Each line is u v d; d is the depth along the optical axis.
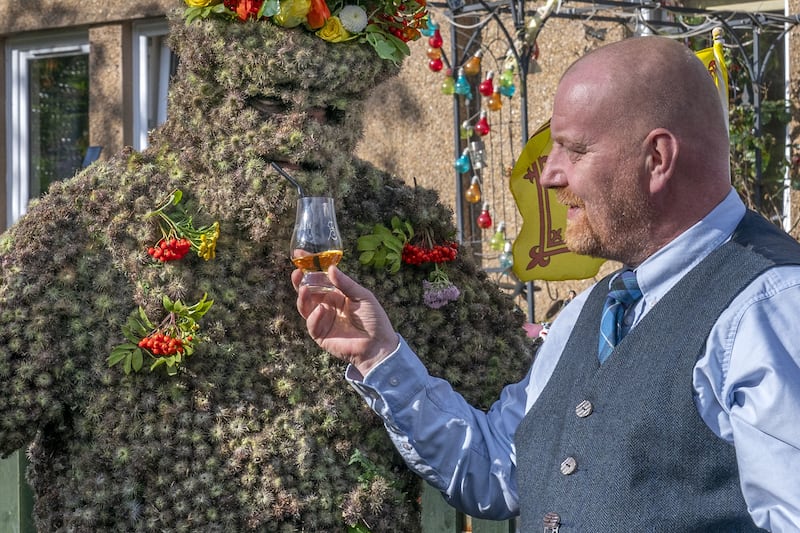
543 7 4.77
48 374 2.17
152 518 2.14
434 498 2.68
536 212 2.80
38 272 2.19
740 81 5.63
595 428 1.62
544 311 5.46
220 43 2.14
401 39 2.32
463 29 5.68
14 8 6.21
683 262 1.63
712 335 1.53
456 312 2.43
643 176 1.62
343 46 2.20
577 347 1.78
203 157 2.22
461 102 5.57
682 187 1.62
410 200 2.42
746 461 1.43
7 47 6.42
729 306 1.53
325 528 2.20
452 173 5.59
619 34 5.40
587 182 1.65
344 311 1.94
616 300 1.73
